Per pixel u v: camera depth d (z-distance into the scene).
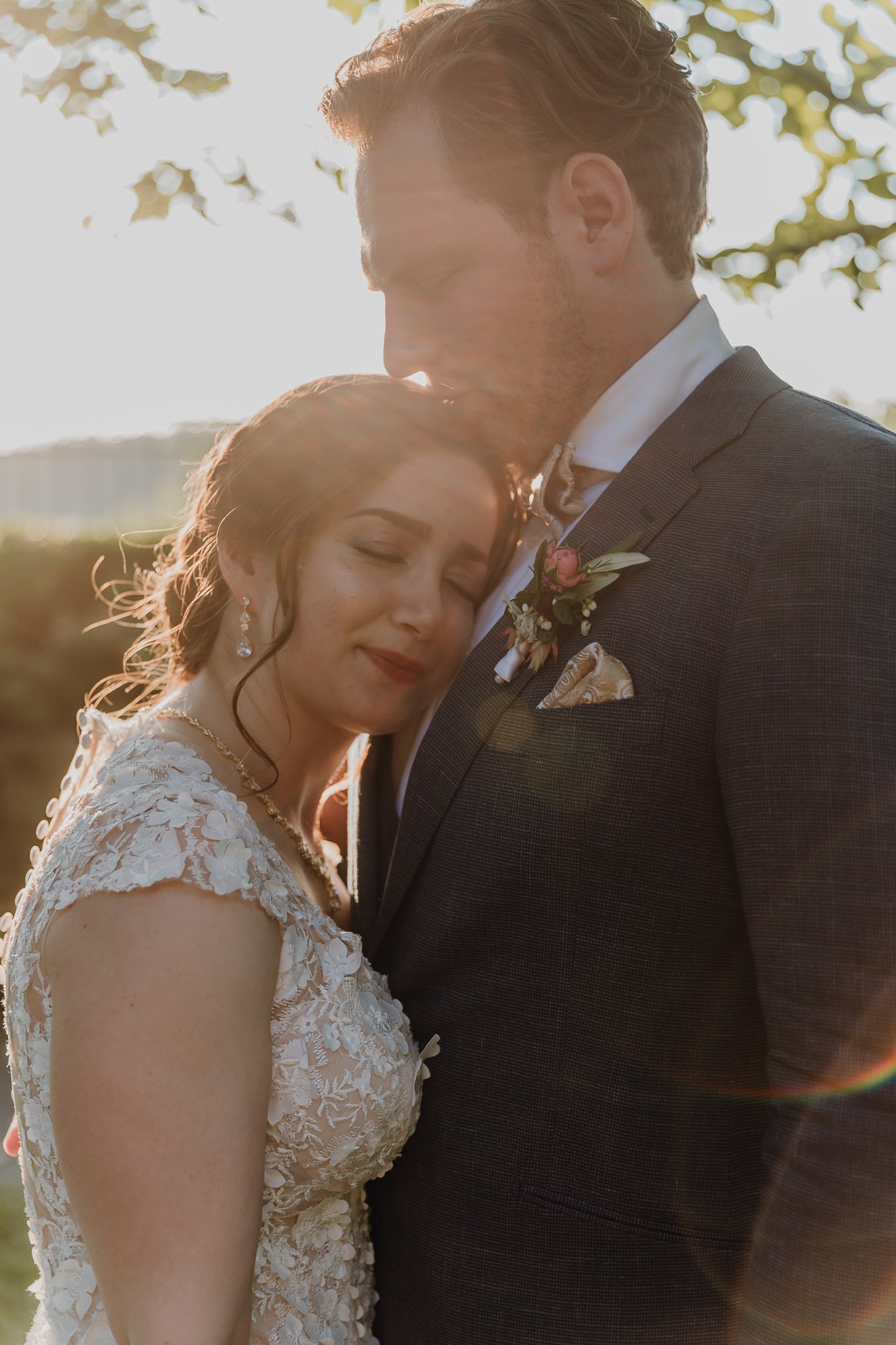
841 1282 1.31
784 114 4.11
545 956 1.57
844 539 1.41
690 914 1.53
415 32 1.73
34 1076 1.50
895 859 1.31
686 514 1.58
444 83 1.66
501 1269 1.59
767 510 1.49
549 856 1.55
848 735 1.34
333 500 1.70
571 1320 1.56
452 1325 1.63
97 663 6.21
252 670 1.72
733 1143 1.59
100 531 6.41
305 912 1.58
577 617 1.60
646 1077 1.56
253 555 1.78
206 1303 1.32
